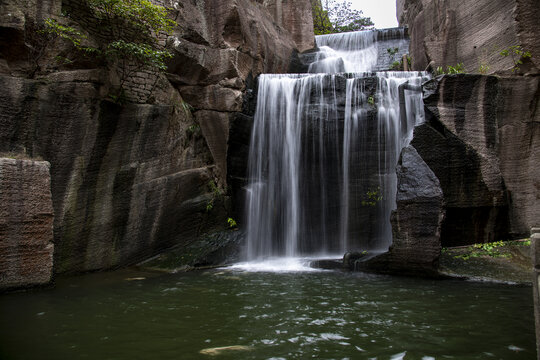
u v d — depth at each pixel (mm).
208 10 10898
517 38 8906
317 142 10250
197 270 8172
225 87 10492
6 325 4406
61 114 7246
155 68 9281
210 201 9875
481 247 7957
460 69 10703
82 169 7531
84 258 7527
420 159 7742
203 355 3598
